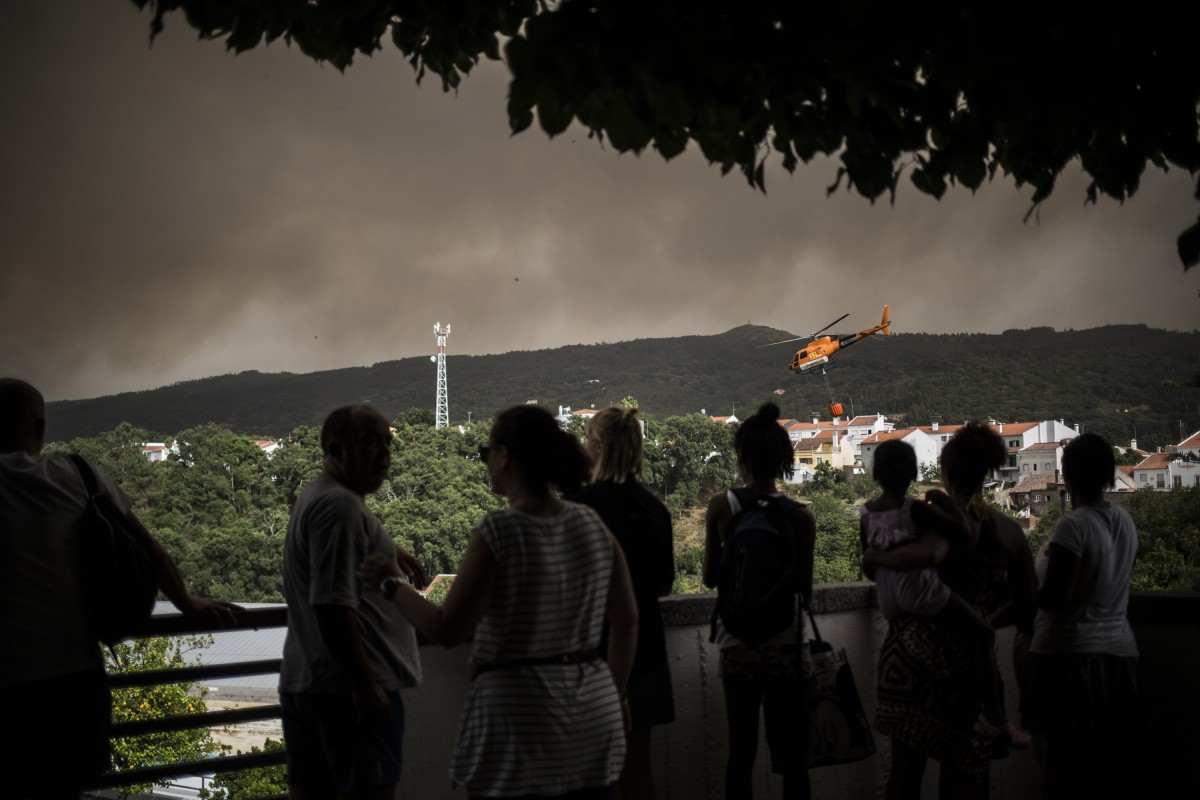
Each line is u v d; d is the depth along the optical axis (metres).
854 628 4.46
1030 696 3.98
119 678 2.98
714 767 4.12
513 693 2.38
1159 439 99.25
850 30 2.90
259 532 119.38
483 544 2.40
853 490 131.38
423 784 3.45
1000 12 2.99
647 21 2.68
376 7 3.71
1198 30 3.01
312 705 2.79
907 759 3.75
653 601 3.37
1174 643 4.22
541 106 2.76
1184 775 4.19
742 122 3.07
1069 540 3.82
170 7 3.09
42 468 2.76
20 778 2.65
